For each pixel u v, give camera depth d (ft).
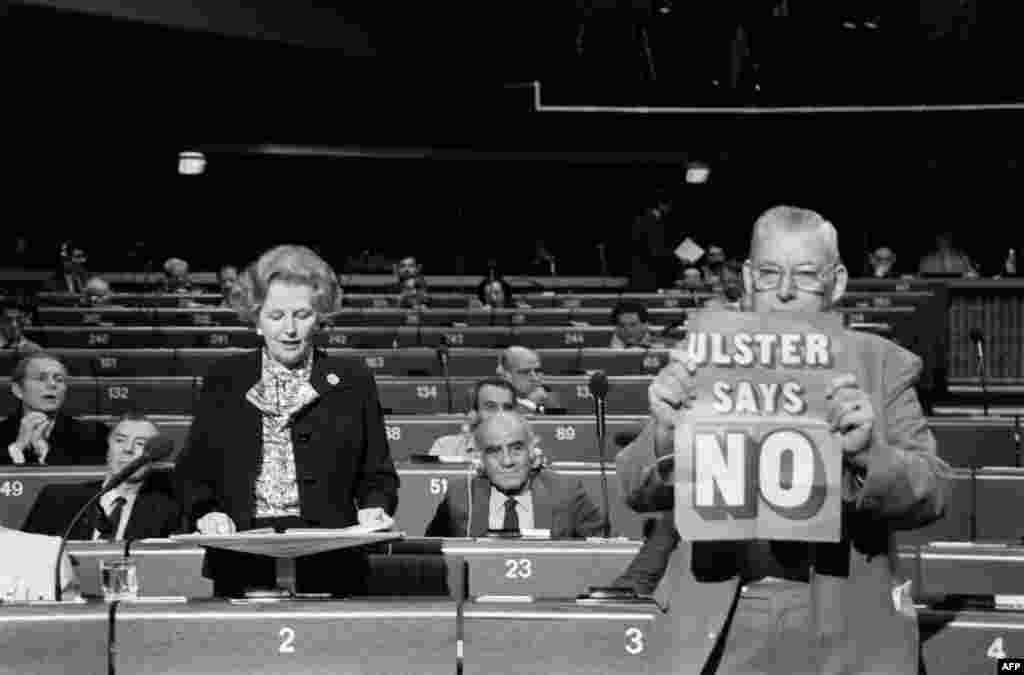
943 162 79.87
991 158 79.00
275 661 14.53
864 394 11.57
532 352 36.96
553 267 82.02
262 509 16.20
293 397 16.40
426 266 89.15
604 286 75.72
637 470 12.19
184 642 14.52
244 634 14.55
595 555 19.13
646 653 14.51
